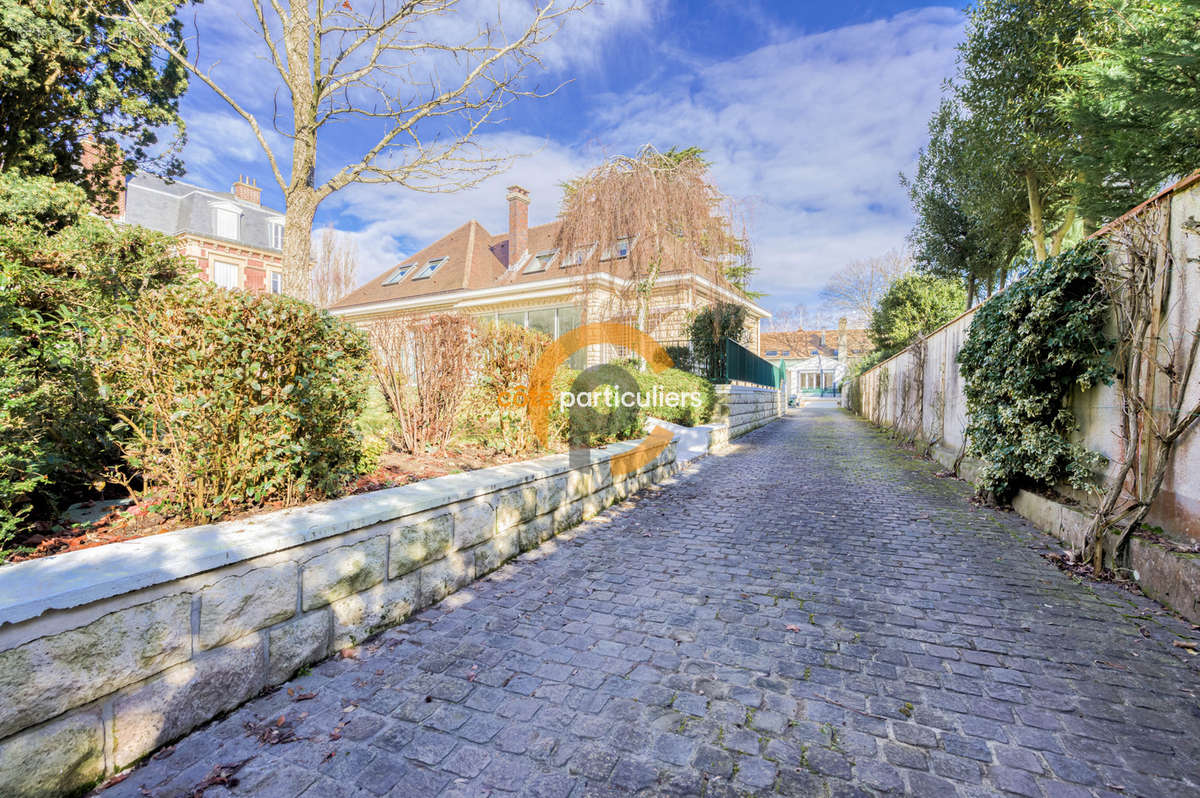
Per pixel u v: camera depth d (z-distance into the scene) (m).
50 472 2.77
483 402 5.45
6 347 2.59
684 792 1.75
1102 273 4.13
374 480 3.88
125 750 1.79
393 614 3.00
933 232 14.48
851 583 3.73
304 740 1.99
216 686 2.09
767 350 65.69
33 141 8.96
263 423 2.79
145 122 10.36
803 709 2.23
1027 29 9.13
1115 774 1.83
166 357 2.48
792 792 1.75
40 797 1.57
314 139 5.62
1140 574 3.56
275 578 2.33
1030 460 5.30
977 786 1.78
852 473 8.67
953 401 8.98
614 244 10.88
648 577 3.84
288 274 5.60
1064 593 3.55
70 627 1.64
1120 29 6.94
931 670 2.55
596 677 2.48
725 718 2.17
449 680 2.44
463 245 22.89
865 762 1.90
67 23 8.02
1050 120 9.24
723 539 4.85
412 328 5.06
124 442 2.94
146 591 1.85
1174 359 3.56
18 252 3.41
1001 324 5.70
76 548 2.29
